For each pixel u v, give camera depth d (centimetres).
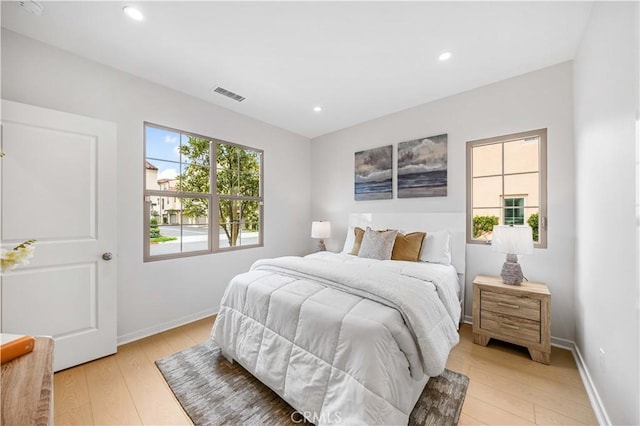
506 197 262
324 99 299
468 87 272
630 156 119
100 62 224
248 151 352
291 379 143
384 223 330
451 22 180
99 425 141
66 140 194
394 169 336
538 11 171
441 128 297
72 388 170
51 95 200
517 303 210
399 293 149
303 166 426
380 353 122
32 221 180
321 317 143
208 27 184
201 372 187
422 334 134
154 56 217
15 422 60
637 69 111
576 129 212
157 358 207
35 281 181
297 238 414
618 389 128
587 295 181
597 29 160
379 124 351
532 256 242
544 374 186
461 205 283
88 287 203
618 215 131
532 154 250
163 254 265
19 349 87
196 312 288
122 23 179
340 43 203
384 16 175
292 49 210
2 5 160
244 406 154
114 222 216
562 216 228
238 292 197
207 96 290
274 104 312
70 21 176
